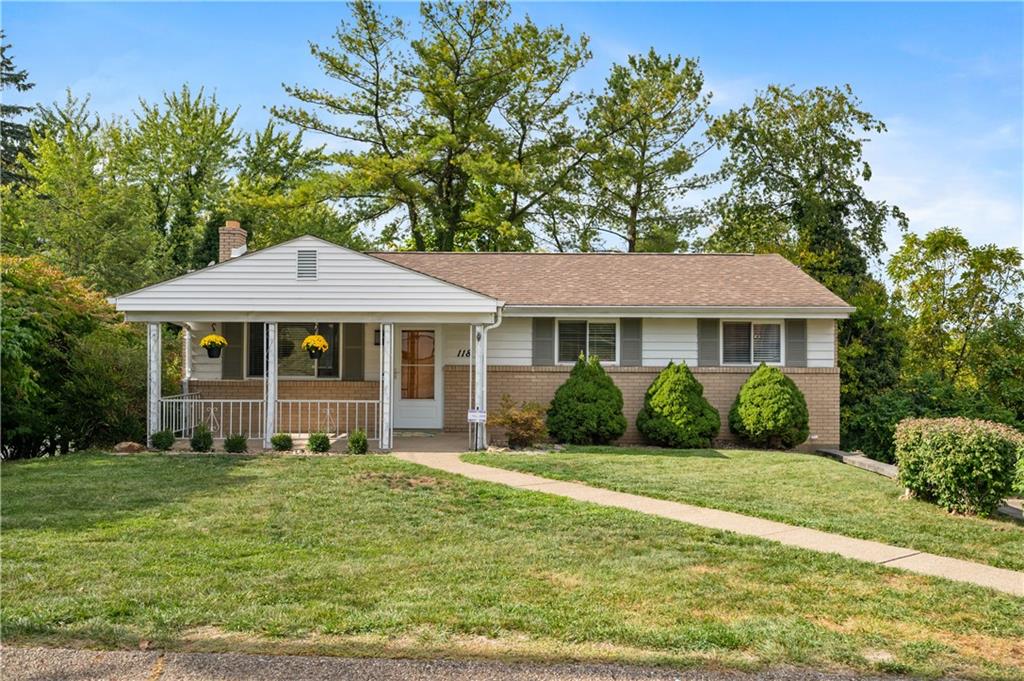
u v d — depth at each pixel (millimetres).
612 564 7496
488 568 7320
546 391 18391
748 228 34438
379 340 18953
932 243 23781
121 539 8164
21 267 16219
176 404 16594
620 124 34250
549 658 5227
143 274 30172
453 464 13656
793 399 17312
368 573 7090
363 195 32875
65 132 37688
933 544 8492
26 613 5863
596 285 19422
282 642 5441
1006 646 5629
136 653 5238
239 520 9094
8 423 15320
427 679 4895
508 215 34094
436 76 31672
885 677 5066
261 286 15758
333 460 13797
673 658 5250
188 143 38688
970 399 19344
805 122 34125
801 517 9656
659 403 17453
